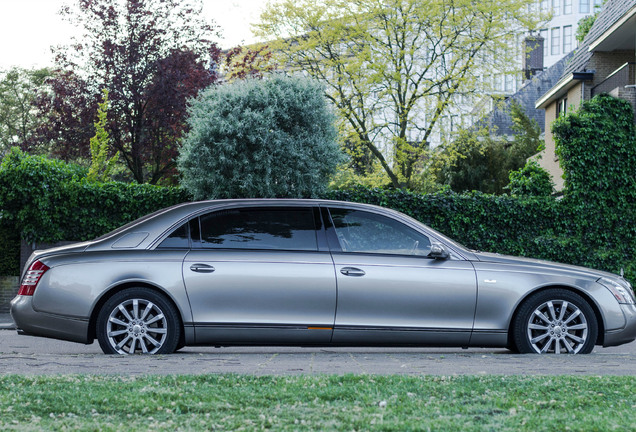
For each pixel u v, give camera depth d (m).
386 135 28.89
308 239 7.82
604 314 8.02
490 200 16.78
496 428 3.97
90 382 5.36
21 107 46.81
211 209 7.93
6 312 17.14
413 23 28.05
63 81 25.44
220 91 15.82
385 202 16.67
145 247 7.76
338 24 27.75
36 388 5.12
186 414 4.37
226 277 7.61
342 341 7.70
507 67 28.86
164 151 25.80
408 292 7.71
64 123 25.02
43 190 16.66
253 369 6.26
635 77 21.42
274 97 15.66
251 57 27.83
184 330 7.60
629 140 17.58
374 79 27.34
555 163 28.88
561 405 4.66
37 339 11.55
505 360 7.05
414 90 28.06
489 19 27.81
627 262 16.95
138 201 16.89
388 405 4.62
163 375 5.79
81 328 7.58
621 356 7.51
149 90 24.38
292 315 7.62
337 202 8.05
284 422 4.14
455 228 16.67
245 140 15.55
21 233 16.92
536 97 47.22
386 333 7.70
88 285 7.60
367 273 7.69
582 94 26.36
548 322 7.96
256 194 15.59
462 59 28.33
